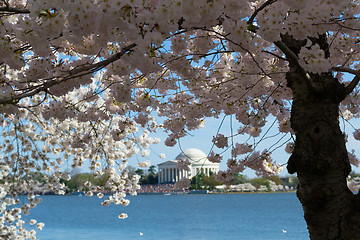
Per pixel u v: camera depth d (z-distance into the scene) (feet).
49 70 11.62
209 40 12.09
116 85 13.55
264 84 17.26
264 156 19.88
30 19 8.30
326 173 12.50
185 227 112.78
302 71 11.33
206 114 19.66
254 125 18.89
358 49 12.96
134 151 30.17
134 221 134.92
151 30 8.45
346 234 12.25
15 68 10.27
